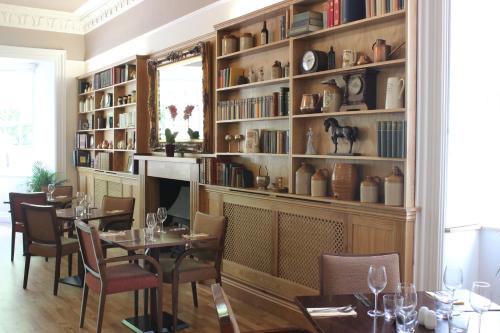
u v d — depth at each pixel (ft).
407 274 11.92
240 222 17.07
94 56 31.09
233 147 18.44
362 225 12.80
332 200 13.51
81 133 32.22
